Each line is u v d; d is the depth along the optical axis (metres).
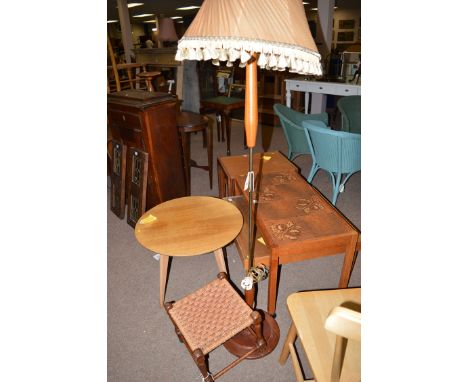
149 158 2.25
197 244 1.53
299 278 2.04
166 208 1.82
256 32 0.77
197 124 2.75
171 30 6.10
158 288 2.00
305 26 0.86
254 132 1.07
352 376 1.01
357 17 9.26
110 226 2.65
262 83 5.39
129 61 6.54
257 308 1.80
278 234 1.54
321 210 1.74
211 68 4.80
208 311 1.35
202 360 1.18
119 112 2.27
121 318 1.79
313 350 1.08
